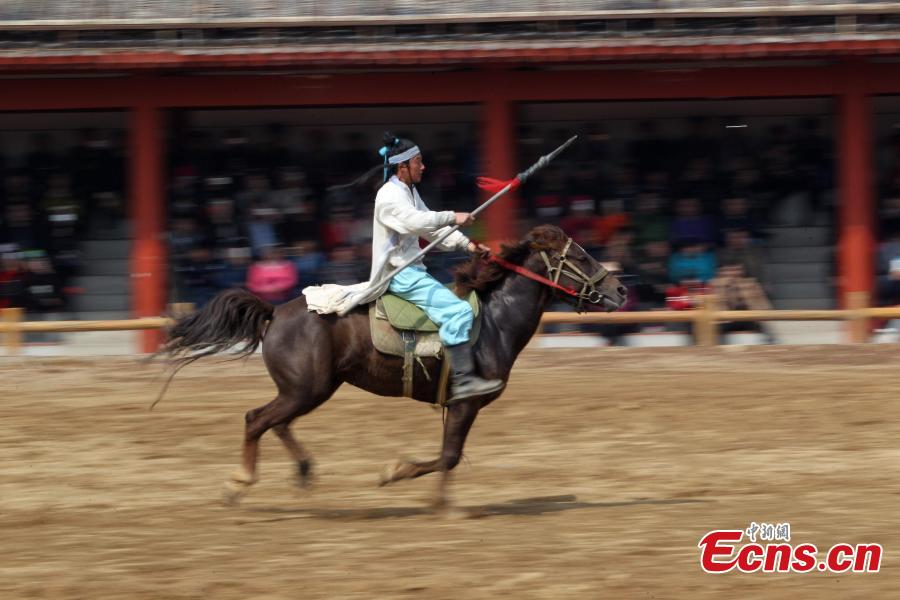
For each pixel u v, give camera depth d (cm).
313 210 2469
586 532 1109
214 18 2464
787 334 2338
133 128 2517
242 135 2577
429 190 2527
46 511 1239
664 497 1285
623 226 2444
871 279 2483
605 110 2614
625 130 2600
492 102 2522
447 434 1181
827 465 1428
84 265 2514
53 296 2473
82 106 2527
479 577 951
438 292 1160
